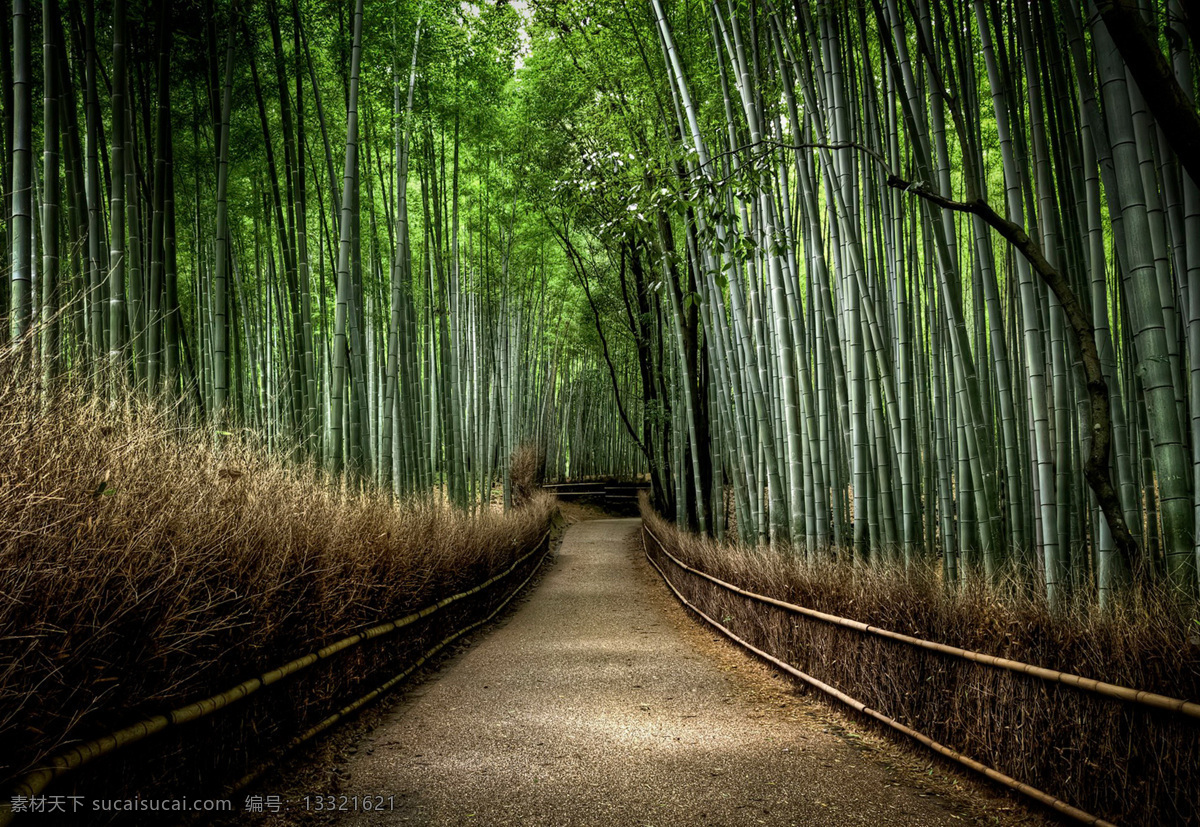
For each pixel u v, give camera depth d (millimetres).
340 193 9555
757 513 8555
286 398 8430
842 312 6199
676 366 13219
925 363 6492
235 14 6051
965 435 4520
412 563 5695
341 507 4828
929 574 4273
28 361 2672
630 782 3299
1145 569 2990
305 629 3631
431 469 10555
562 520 23906
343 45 7867
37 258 5777
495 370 16141
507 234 14875
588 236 15500
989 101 7152
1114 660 2541
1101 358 3529
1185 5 1905
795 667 5449
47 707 1925
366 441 9016
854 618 4500
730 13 6168
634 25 8430
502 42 9844
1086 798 2629
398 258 8430
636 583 12953
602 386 25828
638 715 4551
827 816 2902
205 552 2770
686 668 6059
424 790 3191
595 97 9898
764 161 4332
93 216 4914
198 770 2652
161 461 3086
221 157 5887
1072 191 4242
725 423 9258
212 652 2744
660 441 16344
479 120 10781
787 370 6680
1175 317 3273
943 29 4648
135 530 2438
